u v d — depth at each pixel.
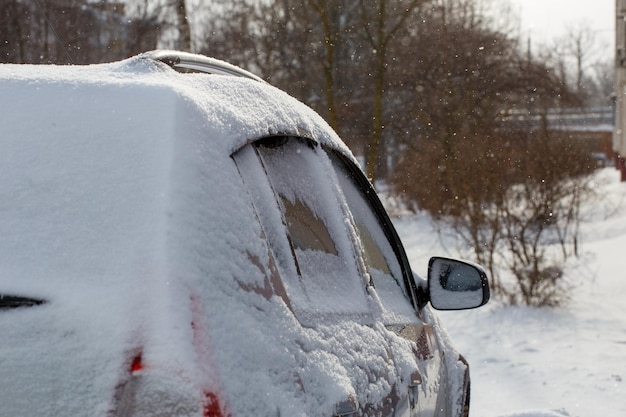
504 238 13.69
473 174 14.24
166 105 2.16
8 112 2.24
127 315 1.85
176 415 1.77
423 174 26.23
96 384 1.81
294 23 22.25
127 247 1.94
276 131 2.61
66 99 2.25
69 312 1.88
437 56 28.44
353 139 27.39
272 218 2.36
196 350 1.83
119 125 2.15
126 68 2.60
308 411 2.05
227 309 1.96
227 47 22.52
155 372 1.79
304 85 22.58
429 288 3.87
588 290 13.88
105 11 18.14
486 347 10.22
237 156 2.31
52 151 2.14
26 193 2.08
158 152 2.07
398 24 18.03
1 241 2.01
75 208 2.03
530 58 31.83
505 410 7.48
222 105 2.37
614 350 9.87
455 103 27.58
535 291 12.73
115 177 2.06
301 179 2.76
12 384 1.85
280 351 2.06
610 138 59.25
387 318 3.03
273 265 2.22
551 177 14.10
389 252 3.73
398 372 2.82
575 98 33.16
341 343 2.41
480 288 3.79
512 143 17.50
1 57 16.67
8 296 1.93
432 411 3.46
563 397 7.88
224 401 1.81
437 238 21.59
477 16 29.81
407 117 28.97
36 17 17.16
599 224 22.27
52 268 1.96
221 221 2.07
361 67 24.39
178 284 1.88
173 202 1.99
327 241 2.79
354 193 3.51
